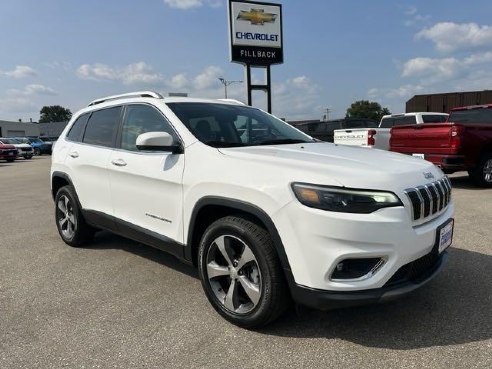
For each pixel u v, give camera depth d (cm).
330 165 303
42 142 4409
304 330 324
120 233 464
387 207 282
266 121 459
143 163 409
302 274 289
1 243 591
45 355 300
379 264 284
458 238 539
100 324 343
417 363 277
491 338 303
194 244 368
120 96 496
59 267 481
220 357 292
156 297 392
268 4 1900
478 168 955
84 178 502
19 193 1150
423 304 359
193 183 352
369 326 327
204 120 406
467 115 1088
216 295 346
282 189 295
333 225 276
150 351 302
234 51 1864
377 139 1295
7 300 394
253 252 312
